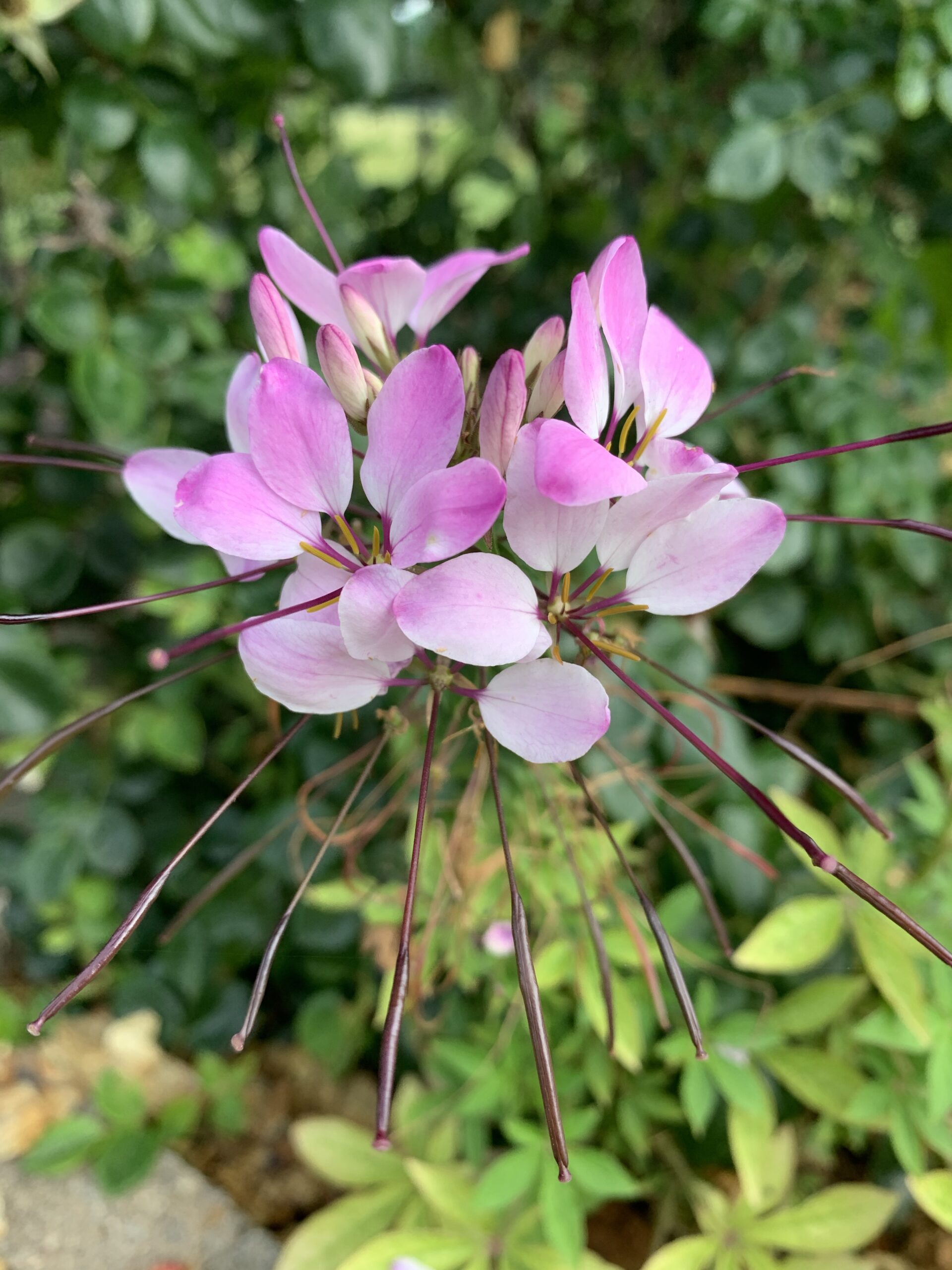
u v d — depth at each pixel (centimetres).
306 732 30
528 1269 22
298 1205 29
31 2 24
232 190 34
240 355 33
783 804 24
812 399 32
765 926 22
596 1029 22
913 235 38
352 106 35
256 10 25
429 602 13
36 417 35
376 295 17
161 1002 32
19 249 34
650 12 39
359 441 18
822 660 35
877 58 28
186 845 13
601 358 14
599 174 41
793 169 29
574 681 13
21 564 33
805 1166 29
